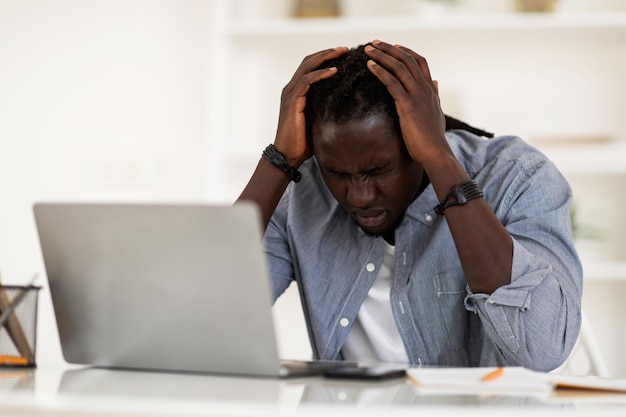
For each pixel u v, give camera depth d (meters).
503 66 4.70
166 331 1.59
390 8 4.71
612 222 4.69
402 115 1.82
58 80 5.06
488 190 2.09
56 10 5.07
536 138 4.54
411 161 1.90
